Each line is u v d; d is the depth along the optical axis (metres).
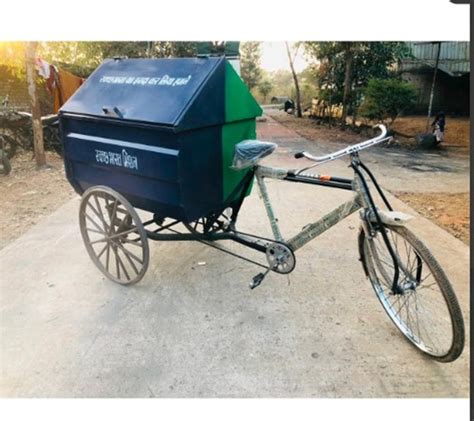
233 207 3.07
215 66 2.52
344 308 2.64
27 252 3.51
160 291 2.89
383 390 2.00
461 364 2.15
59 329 2.50
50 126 7.16
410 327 2.38
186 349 2.30
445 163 7.01
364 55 11.68
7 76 7.65
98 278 3.07
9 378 2.13
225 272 3.14
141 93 2.63
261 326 2.48
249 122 2.94
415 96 10.05
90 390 2.04
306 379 2.08
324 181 2.41
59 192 5.34
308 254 3.37
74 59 10.02
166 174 2.42
